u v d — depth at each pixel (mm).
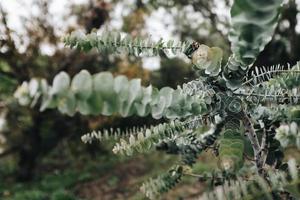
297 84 391
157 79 3580
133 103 228
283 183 339
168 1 3152
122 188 2920
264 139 408
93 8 3043
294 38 2535
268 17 252
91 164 3582
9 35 2879
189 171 415
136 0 3240
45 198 2617
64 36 398
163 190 414
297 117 400
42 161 3738
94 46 400
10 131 3291
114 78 214
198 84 379
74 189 3020
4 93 2842
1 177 3418
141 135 399
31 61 2951
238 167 371
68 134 3320
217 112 386
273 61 2559
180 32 3230
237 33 261
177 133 411
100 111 210
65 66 3041
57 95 195
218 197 328
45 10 2920
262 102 429
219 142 422
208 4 2854
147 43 405
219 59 359
